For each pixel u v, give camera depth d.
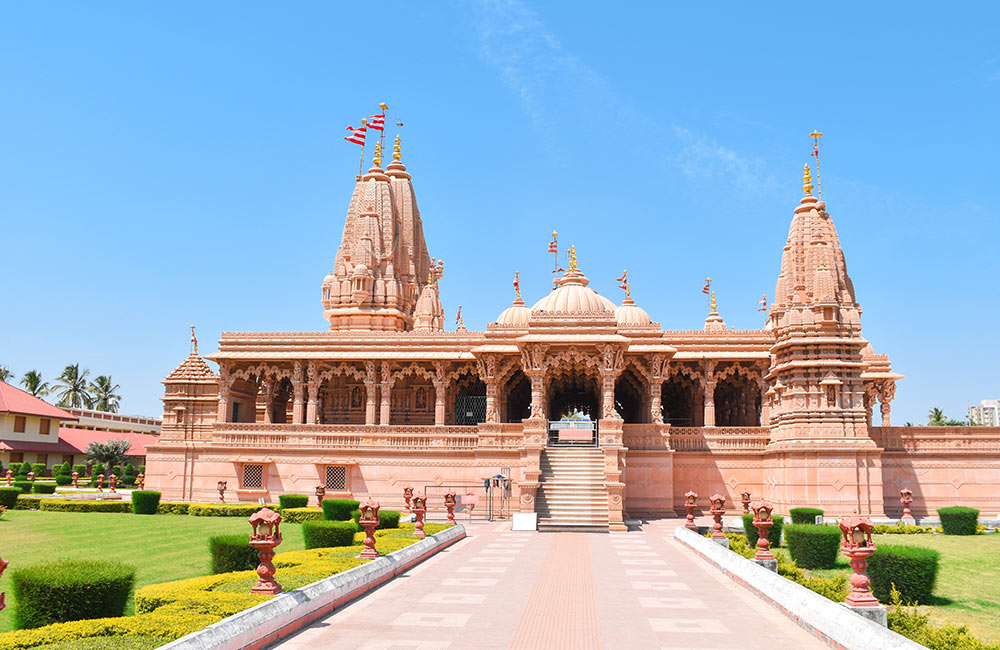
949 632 12.03
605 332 42.62
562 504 37.59
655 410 45.06
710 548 23.56
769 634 13.86
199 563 23.03
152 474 46.88
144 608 13.98
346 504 35.38
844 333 41.09
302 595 14.59
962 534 32.47
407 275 61.91
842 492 38.59
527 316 56.69
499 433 43.66
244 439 46.44
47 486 52.97
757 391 50.06
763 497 43.62
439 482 44.00
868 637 11.65
